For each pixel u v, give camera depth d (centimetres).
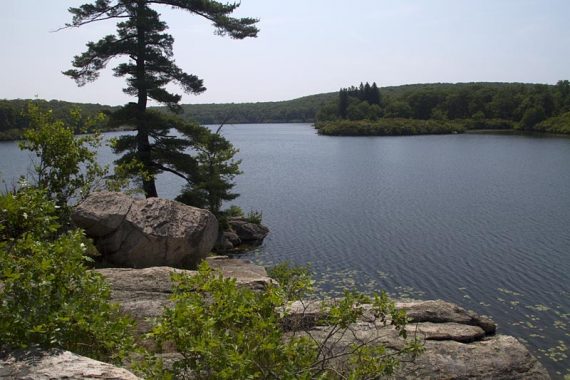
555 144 8988
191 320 490
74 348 575
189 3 2297
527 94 14638
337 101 17862
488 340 828
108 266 1306
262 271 1453
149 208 1389
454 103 15262
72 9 2236
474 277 1955
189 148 2688
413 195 3934
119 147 2303
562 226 2767
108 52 2238
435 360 748
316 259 2267
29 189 807
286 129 18750
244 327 508
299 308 824
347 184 4650
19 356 491
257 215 2995
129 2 2236
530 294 1761
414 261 2186
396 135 12850
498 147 8581
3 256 570
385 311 595
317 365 643
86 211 1295
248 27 2403
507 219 2975
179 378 531
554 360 1287
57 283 582
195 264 1431
